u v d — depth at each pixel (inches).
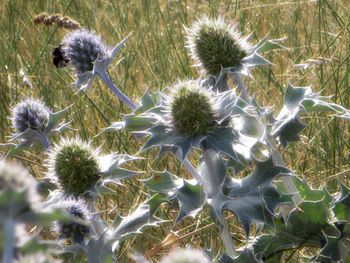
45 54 31.3
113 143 25.9
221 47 19.3
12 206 8.2
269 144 17.6
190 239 21.5
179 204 17.3
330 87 26.9
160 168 24.4
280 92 26.7
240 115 17.1
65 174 18.3
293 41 30.6
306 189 18.9
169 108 17.1
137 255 14.9
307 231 18.5
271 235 18.4
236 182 17.3
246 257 17.4
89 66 20.0
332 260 18.0
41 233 20.4
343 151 24.5
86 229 16.8
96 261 16.7
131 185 23.2
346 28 28.6
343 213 18.4
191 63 29.8
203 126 16.9
